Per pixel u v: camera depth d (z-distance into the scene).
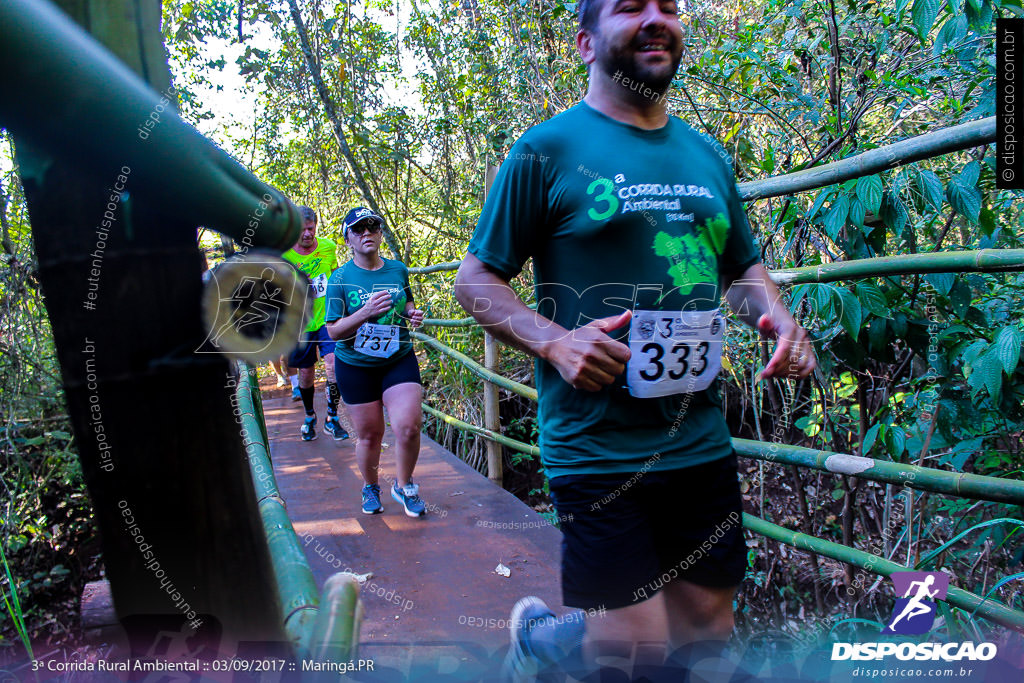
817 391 3.05
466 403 5.39
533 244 1.55
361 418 3.37
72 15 0.44
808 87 3.43
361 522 3.37
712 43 3.62
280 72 4.66
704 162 1.60
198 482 0.52
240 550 0.55
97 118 0.41
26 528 3.33
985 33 2.17
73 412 0.48
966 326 2.22
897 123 3.18
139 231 0.46
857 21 2.92
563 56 4.81
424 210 6.22
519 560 2.90
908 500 2.46
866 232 2.29
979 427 2.25
